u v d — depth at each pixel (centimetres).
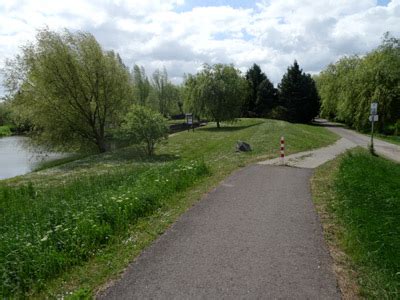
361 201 795
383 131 3809
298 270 495
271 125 3953
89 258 558
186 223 703
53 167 2161
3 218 895
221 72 4731
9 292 469
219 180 1127
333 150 2108
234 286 454
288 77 6400
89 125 2842
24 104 2600
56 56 2536
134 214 744
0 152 3672
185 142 3142
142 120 2358
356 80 4041
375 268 491
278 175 1217
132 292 445
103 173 1605
